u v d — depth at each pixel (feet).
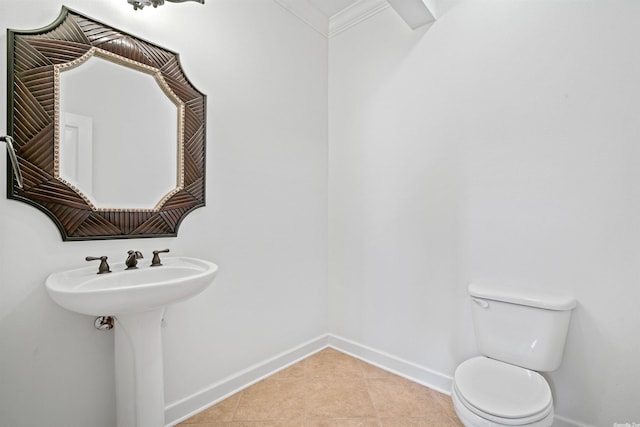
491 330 4.80
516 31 4.91
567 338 4.45
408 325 6.28
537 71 4.70
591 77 4.27
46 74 3.65
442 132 5.75
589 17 4.28
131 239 4.40
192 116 5.06
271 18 6.41
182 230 4.95
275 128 6.49
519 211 4.88
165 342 4.77
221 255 5.51
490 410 3.40
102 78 4.13
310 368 6.62
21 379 3.54
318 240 7.56
